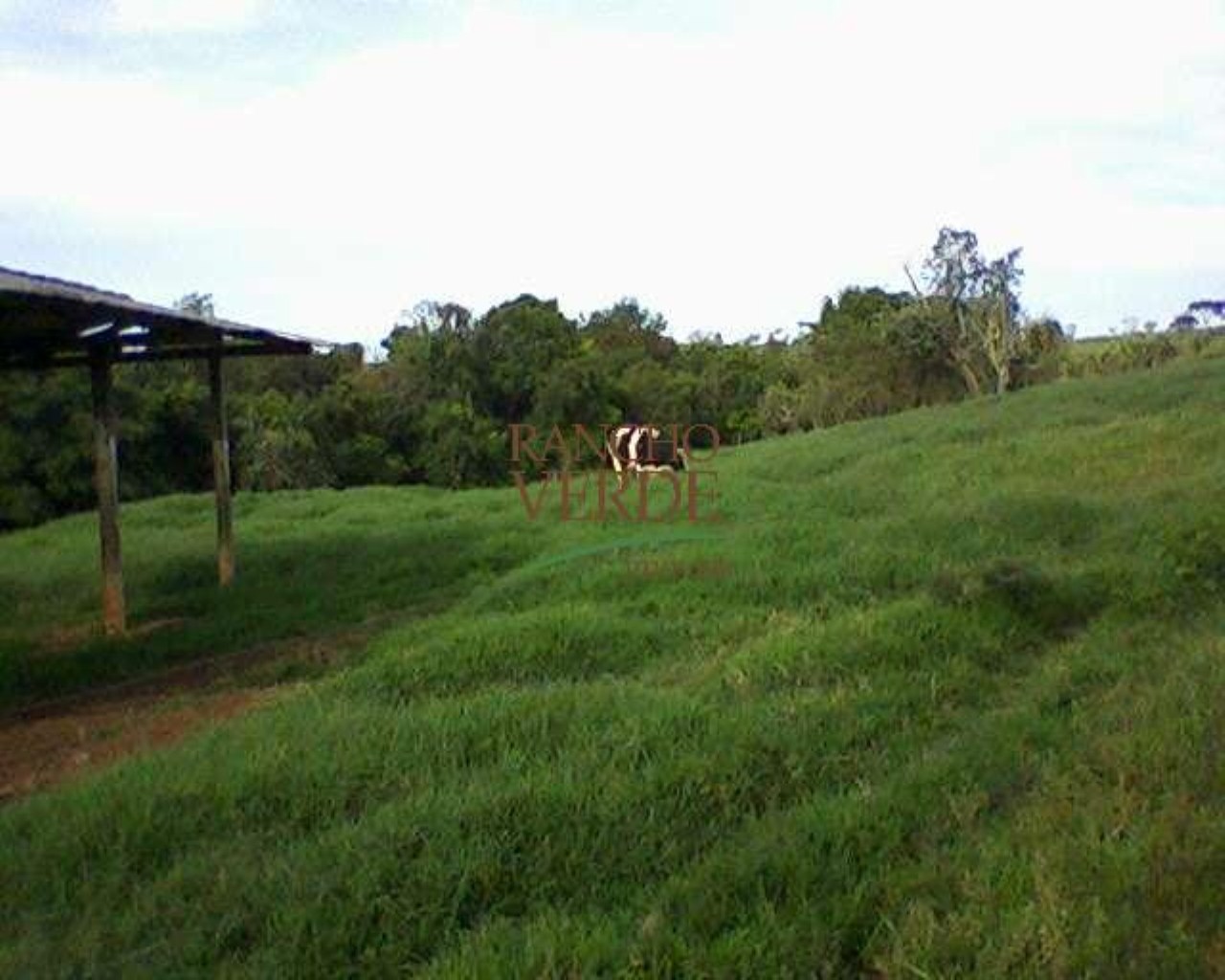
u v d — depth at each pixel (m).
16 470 24.86
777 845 3.72
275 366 34.44
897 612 6.46
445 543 12.20
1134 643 6.02
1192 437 12.37
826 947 3.16
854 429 19.92
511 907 3.53
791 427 34.69
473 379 34.78
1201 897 3.08
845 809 3.97
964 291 30.92
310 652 7.91
